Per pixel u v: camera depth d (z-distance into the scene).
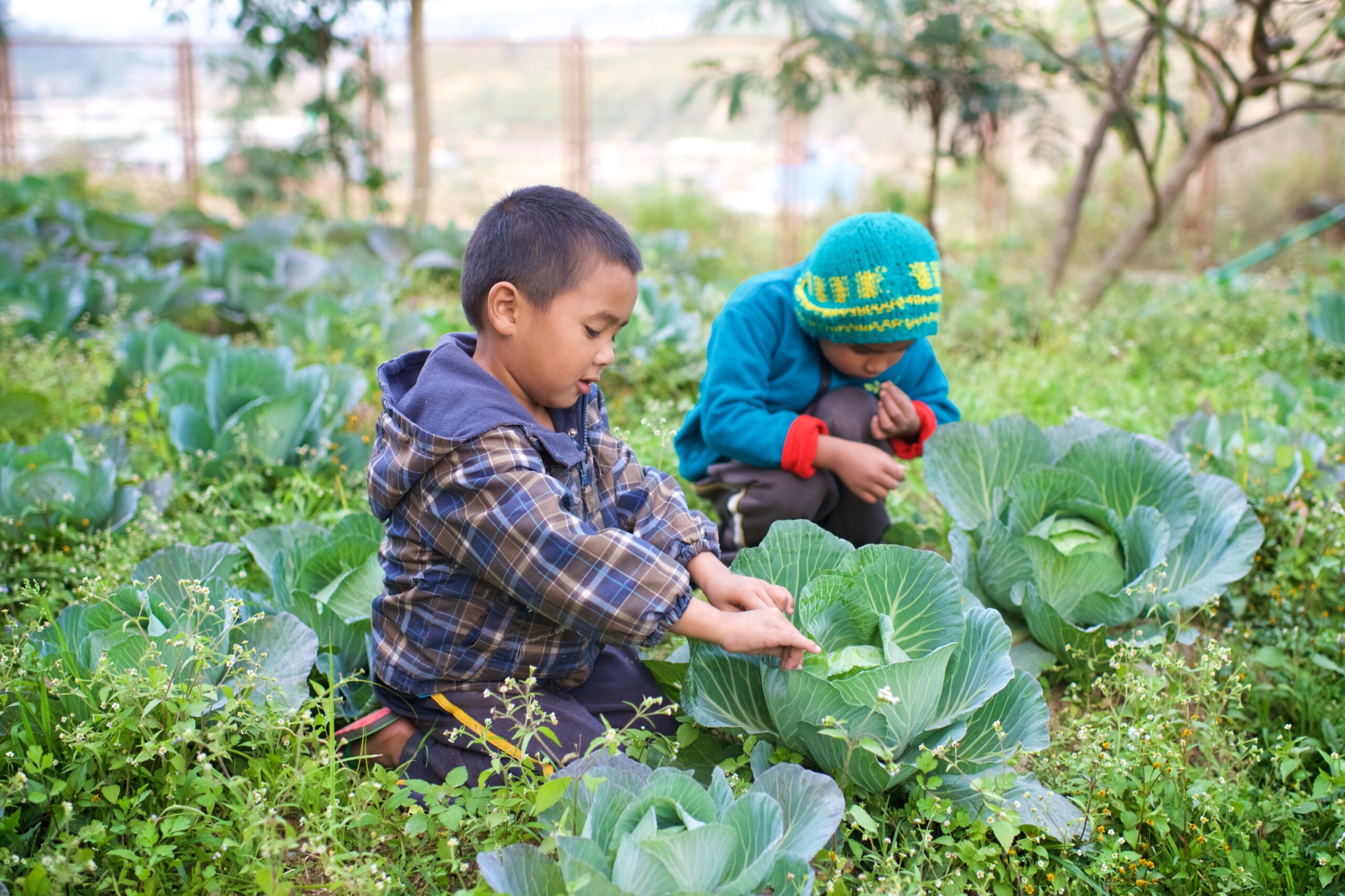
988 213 11.29
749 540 2.97
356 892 1.77
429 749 2.17
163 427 3.89
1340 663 2.70
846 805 2.03
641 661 2.34
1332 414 4.09
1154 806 2.09
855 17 6.68
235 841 1.87
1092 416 4.13
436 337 5.25
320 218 11.02
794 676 1.94
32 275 6.03
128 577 2.79
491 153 18.08
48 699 2.08
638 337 4.93
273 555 2.72
